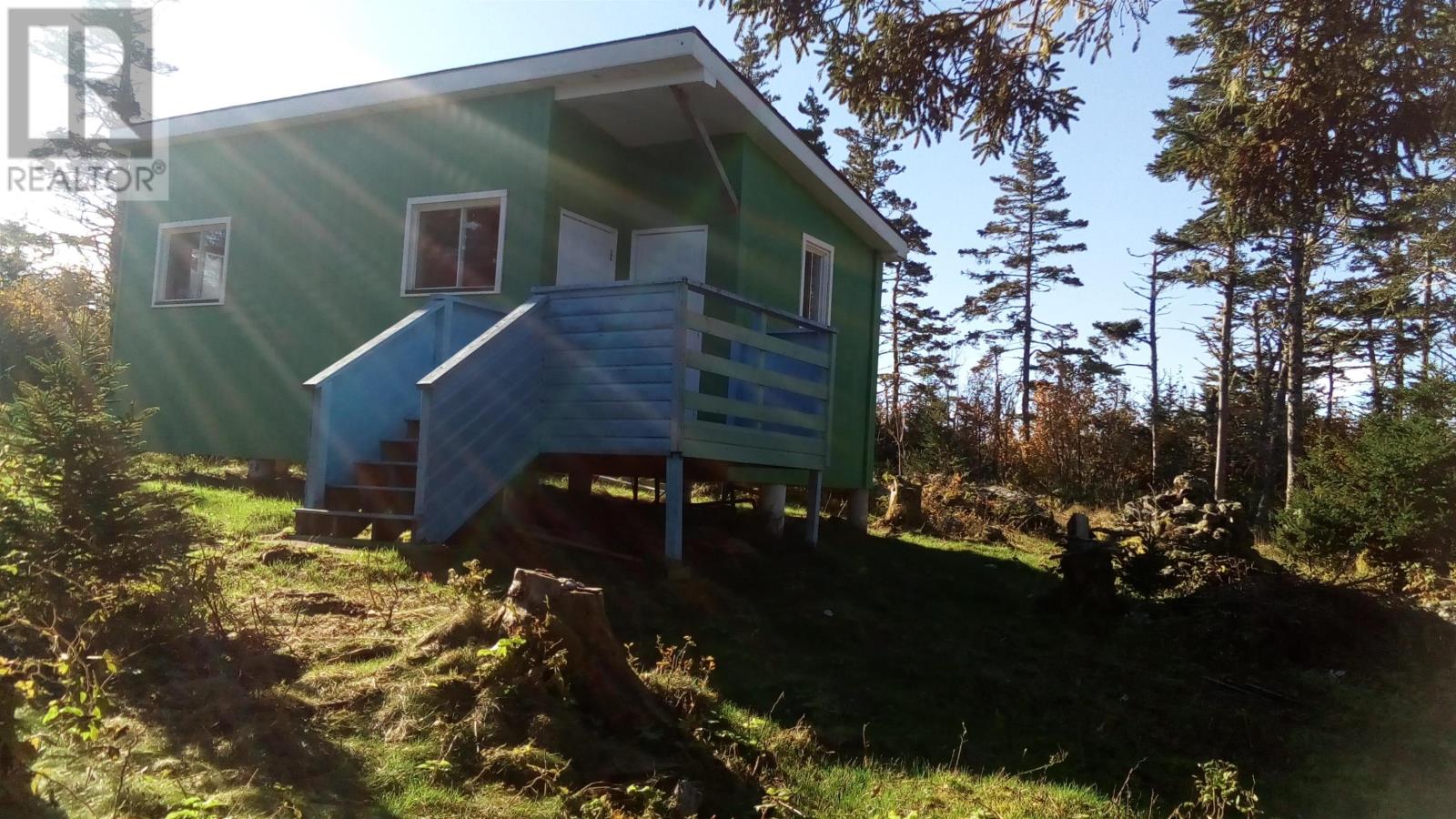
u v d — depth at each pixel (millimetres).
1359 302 24562
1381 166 7102
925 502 16516
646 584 7238
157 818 3123
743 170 10758
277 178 11492
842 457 13086
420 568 6410
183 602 4535
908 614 8430
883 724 5711
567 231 10172
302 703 4102
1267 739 6629
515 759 3926
